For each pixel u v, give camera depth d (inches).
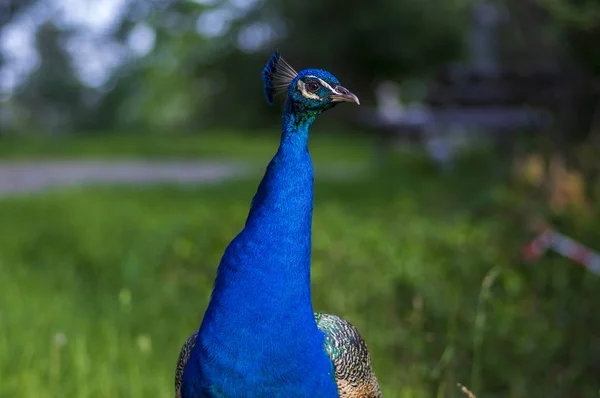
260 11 1416.1
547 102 406.3
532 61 462.9
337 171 568.1
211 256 234.7
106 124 1658.5
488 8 625.9
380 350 159.0
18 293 199.8
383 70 1334.9
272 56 103.7
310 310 94.0
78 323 180.4
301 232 93.1
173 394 147.3
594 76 346.0
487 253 214.4
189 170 623.5
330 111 1288.1
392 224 266.7
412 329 160.4
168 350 171.3
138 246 252.7
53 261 250.1
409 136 568.7
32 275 230.7
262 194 94.4
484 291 134.9
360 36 1295.5
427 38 1298.0
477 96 455.5
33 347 159.5
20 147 816.3
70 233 287.0
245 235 93.1
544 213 234.8
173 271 225.3
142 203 371.9
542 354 162.4
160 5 1525.6
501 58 581.9
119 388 146.6
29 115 1644.9
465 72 462.0
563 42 325.1
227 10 1456.7
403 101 1346.0
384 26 1282.0
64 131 1636.3
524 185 270.2
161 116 1863.9
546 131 367.9
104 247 262.5
